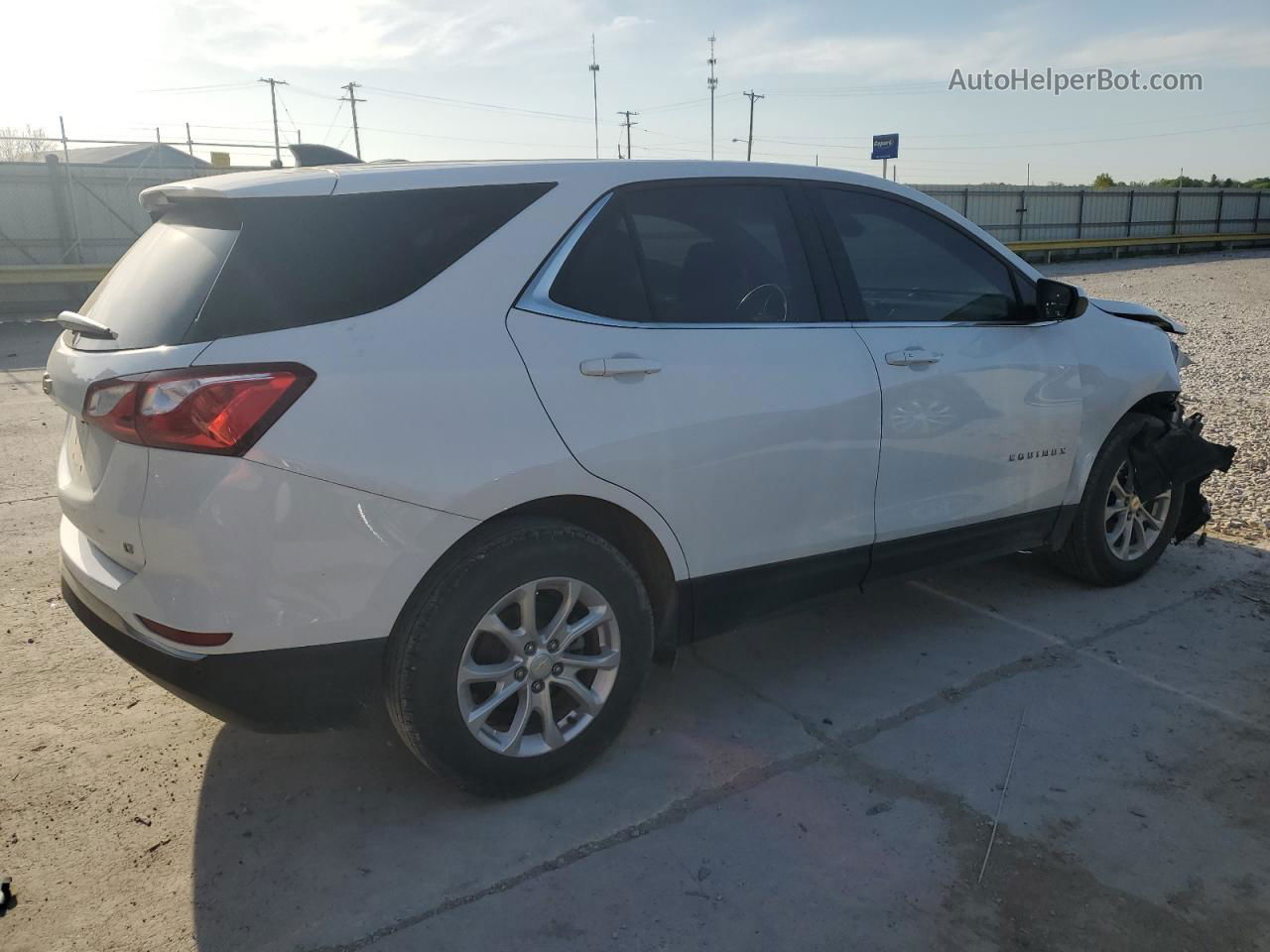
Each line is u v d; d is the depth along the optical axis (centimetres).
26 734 325
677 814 280
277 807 285
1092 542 427
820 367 322
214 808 285
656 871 256
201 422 228
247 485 231
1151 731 322
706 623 317
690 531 301
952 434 360
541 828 274
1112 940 231
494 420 259
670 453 290
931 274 368
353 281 252
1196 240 4022
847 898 245
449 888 250
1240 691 347
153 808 285
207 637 237
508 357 264
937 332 359
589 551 279
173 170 2088
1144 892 247
